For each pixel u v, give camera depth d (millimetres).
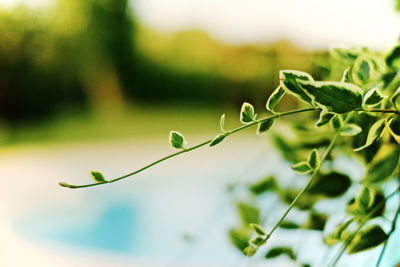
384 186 495
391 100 335
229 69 13383
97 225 5449
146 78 15148
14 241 2889
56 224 5152
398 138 343
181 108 15234
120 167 7160
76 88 12141
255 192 593
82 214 5566
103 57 12859
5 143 8977
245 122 348
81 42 11359
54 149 8438
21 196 5699
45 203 5617
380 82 434
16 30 8906
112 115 13242
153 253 4824
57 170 6926
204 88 15422
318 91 318
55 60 10602
